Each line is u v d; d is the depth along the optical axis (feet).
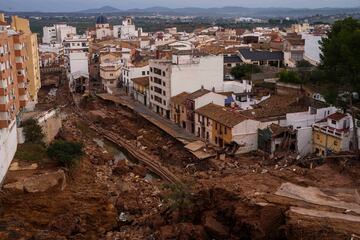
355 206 153.48
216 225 159.33
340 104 242.78
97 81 513.86
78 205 190.08
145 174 242.78
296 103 287.69
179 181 216.33
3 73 205.67
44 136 256.32
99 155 266.57
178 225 164.96
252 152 248.52
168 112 332.19
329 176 185.37
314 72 339.57
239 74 405.80
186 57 334.65
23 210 183.42
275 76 384.27
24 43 274.36
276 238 145.79
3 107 204.33
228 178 189.16
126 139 305.32
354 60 211.20
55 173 207.41
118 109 382.22
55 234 164.55
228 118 254.47
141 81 393.50
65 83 508.53
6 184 197.06
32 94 340.80
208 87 335.47
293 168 202.08
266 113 265.34
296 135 235.81
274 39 604.90
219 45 573.33
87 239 168.45
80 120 353.51
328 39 258.57
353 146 216.95
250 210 154.51
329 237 131.85
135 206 194.49
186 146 259.39
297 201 157.17
